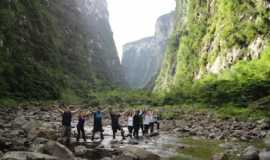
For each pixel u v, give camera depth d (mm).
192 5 150000
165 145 25312
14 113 49719
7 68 89062
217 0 125500
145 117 32500
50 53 135125
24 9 129125
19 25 117938
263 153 17844
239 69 90062
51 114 51062
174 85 139625
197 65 126062
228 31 107625
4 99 73375
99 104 92625
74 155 18875
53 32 159000
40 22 139875
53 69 129500
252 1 106438
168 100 89500
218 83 85750
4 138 21031
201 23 135625
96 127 26750
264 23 97250
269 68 82438
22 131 25422
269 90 66375
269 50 89375
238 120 47062
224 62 104125
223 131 35250
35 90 93062
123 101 104625
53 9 184000
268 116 48312
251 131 34562
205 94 79750
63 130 24734
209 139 29750
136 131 29766
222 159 18141
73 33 196250
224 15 115438
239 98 66250
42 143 20719
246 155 18047
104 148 22141
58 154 17047
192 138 30500
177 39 179000
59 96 104188
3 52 93438
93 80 174625
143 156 17922
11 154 14898
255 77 79688
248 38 98875
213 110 63375
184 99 86500
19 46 109312
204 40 125875
